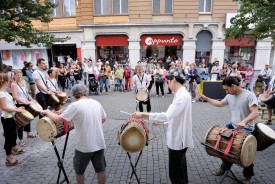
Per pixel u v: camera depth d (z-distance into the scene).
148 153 5.15
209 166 4.54
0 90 4.46
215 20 18.34
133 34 18.94
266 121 7.54
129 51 19.22
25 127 6.02
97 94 12.75
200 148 5.38
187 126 3.23
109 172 4.36
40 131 3.43
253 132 3.71
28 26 10.65
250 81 11.31
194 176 4.18
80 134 3.19
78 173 3.34
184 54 18.94
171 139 3.26
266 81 12.05
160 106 9.97
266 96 7.16
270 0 6.95
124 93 13.12
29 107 4.94
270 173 4.25
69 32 19.64
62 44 20.23
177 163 3.31
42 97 6.16
